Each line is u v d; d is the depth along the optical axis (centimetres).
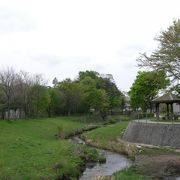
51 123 8388
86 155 3984
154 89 8538
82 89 11588
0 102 7588
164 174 3059
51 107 11088
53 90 11175
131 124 5594
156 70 5100
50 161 3325
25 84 8862
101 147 5084
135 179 2800
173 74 5069
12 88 7850
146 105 9031
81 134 6975
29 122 7694
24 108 8931
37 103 9294
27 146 4134
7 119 7556
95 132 6662
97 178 2867
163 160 3547
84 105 11756
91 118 11038
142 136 5078
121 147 4678
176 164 3350
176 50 4859
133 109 11394
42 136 6041
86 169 3506
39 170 2953
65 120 10031
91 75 14100
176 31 4888
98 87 13375
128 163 3797
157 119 6344
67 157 3662
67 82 11888
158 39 5662
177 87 5238
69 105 11562
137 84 8781
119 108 13400
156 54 5053
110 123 9969
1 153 3556
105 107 12106
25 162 3203
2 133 5169
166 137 4653
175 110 8656
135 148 4441
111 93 13525
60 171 2997
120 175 2936
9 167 2947
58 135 6581
